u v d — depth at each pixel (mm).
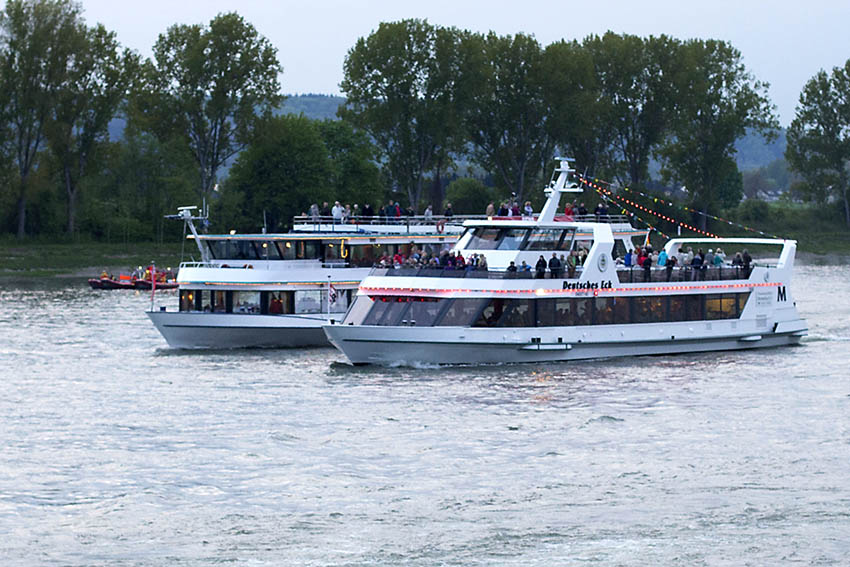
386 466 72812
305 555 58000
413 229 134500
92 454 75625
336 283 123438
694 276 115562
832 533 60219
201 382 99438
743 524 61719
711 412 87125
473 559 57406
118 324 143375
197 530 61594
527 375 101000
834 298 176250
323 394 93438
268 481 69750
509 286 105562
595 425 82938
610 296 110438
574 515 63500
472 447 77125
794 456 74688
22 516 63719
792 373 103438
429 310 106062
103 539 60375
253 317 119000
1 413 87562
